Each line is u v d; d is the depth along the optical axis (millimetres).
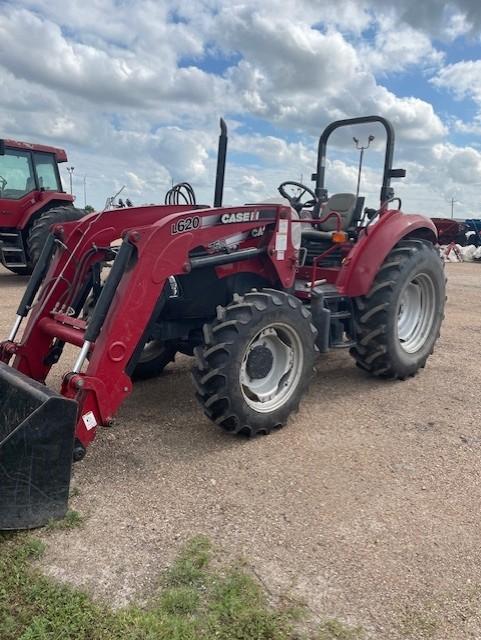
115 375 3109
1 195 10211
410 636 2045
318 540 2584
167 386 4680
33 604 2117
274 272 4117
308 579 2320
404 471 3268
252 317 3492
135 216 4066
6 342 3604
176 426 3846
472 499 2982
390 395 4555
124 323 3121
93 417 3039
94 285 3961
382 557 2477
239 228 3766
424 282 5023
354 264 4500
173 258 3322
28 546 2455
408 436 3756
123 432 3721
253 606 2146
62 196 10758
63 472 2656
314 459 3393
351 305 4699
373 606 2184
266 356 3721
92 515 2736
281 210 4012
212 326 3514
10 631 1986
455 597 2248
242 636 2004
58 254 3840
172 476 3143
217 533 2617
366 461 3379
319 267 4828
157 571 2342
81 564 2371
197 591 2223
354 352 4805
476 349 6109
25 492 2570
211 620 2064
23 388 2859
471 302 9625
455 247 20375
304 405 4301
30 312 4242
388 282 4547
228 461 3340
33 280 3748
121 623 2035
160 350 4758
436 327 5145
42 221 9977
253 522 2713
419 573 2383
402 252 4758
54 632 1983
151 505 2840
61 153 11141
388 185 4902
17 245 10508
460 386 4801
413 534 2650
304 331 3781
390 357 4680
